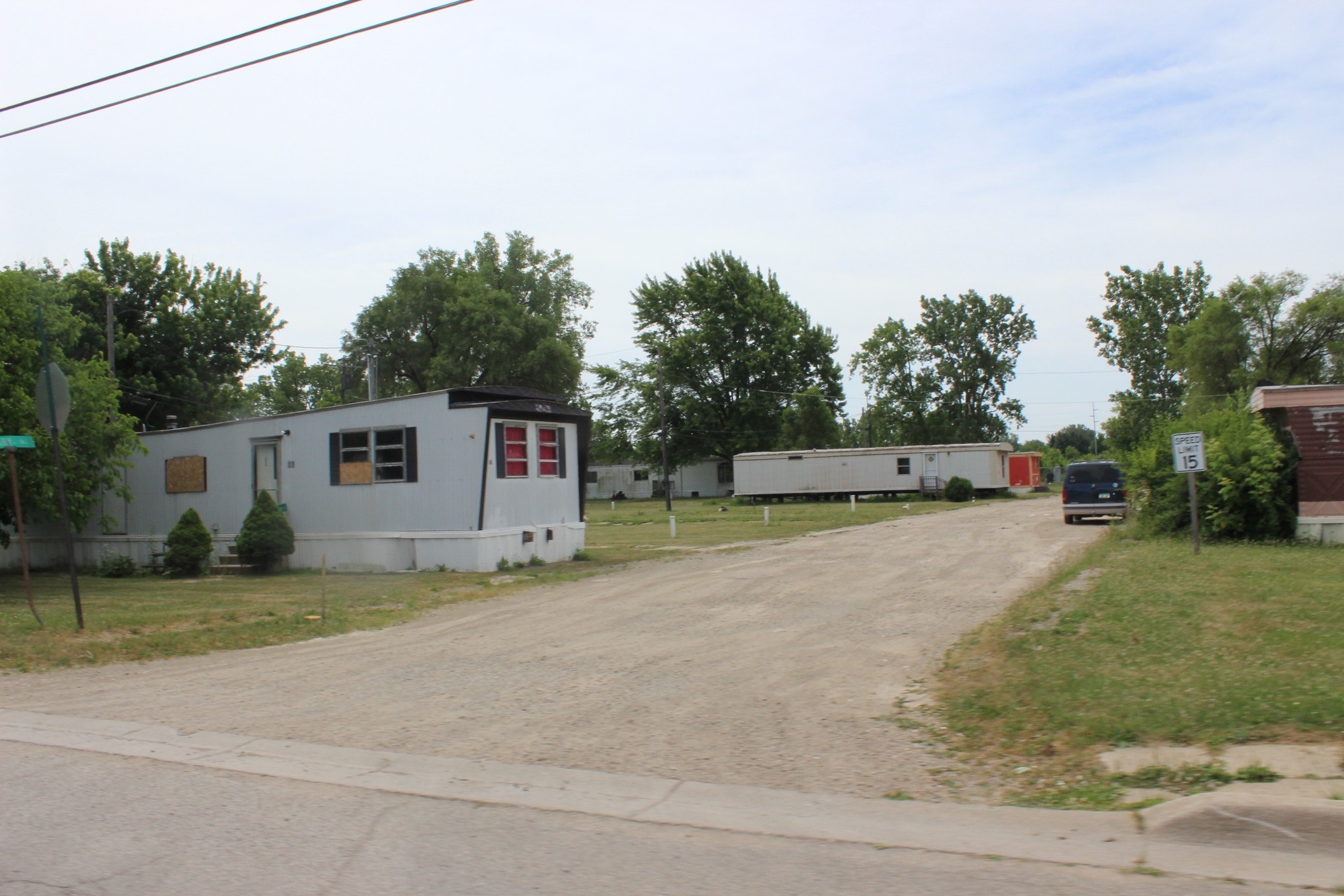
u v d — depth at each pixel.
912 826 5.17
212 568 21.83
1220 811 4.81
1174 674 7.36
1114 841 4.85
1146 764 5.71
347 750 6.94
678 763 6.44
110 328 30.83
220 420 38.62
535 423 21.45
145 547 24.03
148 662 10.80
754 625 11.76
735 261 70.81
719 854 4.83
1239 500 17.58
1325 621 8.88
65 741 7.38
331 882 4.52
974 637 9.92
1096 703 6.81
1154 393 62.84
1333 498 17.27
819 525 32.94
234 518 22.75
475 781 6.16
